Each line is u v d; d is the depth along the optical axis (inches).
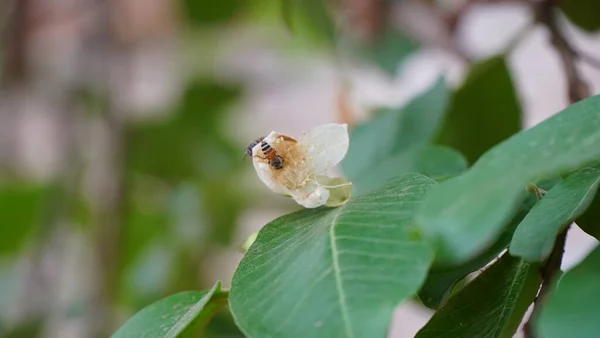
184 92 33.7
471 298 12.1
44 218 29.4
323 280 10.6
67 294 30.1
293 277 10.9
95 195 28.3
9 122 40.9
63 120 30.4
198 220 30.4
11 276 30.9
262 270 11.2
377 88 36.4
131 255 30.8
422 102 17.5
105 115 29.8
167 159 31.7
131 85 34.2
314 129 12.9
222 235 31.0
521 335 12.2
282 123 47.2
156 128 31.6
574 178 11.5
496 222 9.8
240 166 32.3
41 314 27.7
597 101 10.6
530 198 12.5
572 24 18.1
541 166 10.1
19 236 30.9
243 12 31.9
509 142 10.5
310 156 12.9
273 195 31.5
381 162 16.3
